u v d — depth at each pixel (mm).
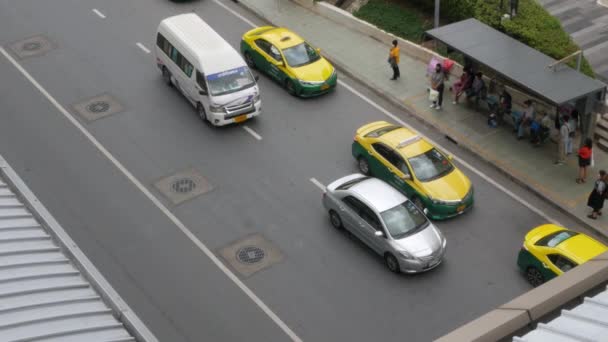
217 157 24891
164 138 25672
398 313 19547
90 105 27078
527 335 9922
